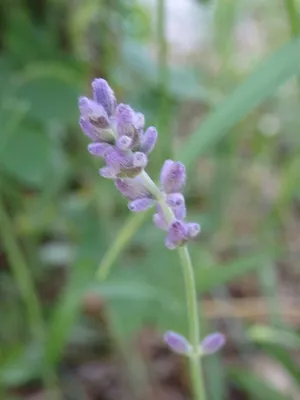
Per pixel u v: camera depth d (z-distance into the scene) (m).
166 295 0.26
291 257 0.37
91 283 0.25
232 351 0.31
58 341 0.25
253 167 0.39
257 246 0.34
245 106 0.23
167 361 0.31
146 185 0.14
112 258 0.22
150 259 0.27
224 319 0.32
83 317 0.32
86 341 0.31
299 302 0.34
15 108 0.28
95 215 0.30
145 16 0.37
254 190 0.39
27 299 0.28
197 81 0.35
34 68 0.30
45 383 0.28
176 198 0.14
